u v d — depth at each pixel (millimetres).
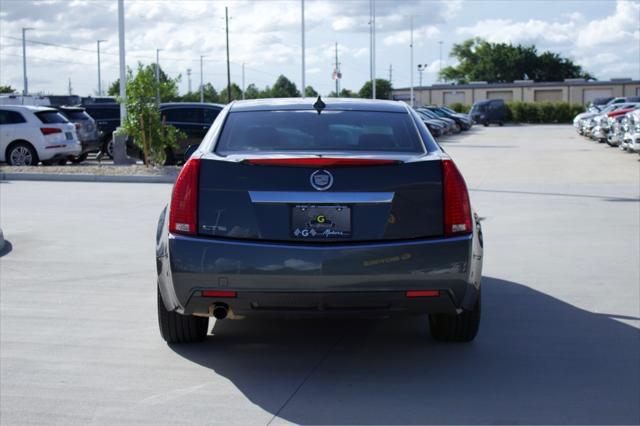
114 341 5539
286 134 5152
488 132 52312
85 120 23219
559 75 128250
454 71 135250
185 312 4742
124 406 4332
